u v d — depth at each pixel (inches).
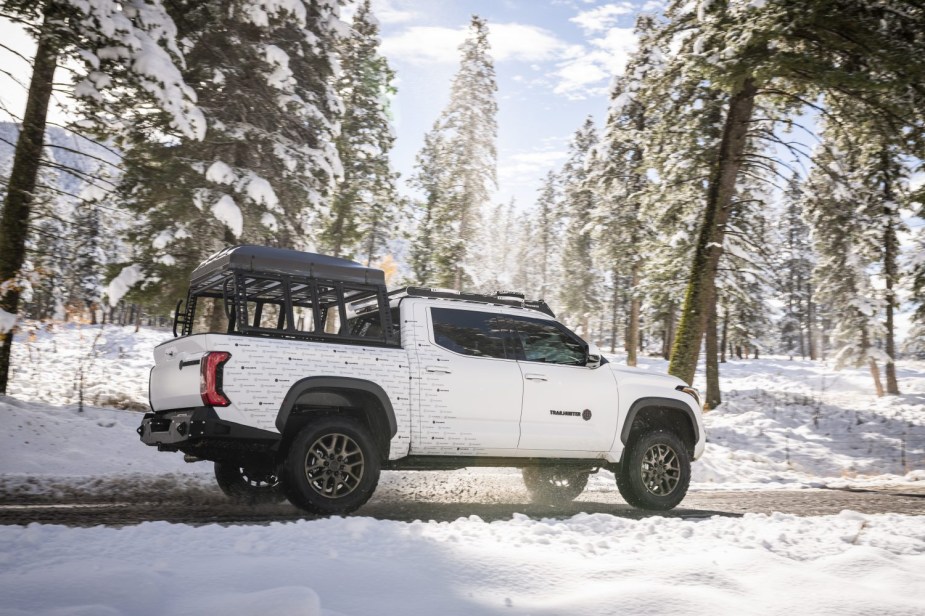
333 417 229.1
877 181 698.2
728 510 297.4
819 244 1405.0
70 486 286.7
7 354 510.0
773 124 650.2
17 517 202.2
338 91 1198.9
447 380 253.8
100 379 792.9
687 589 122.7
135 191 618.5
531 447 269.4
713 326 1091.3
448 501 295.4
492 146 1587.1
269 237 658.8
